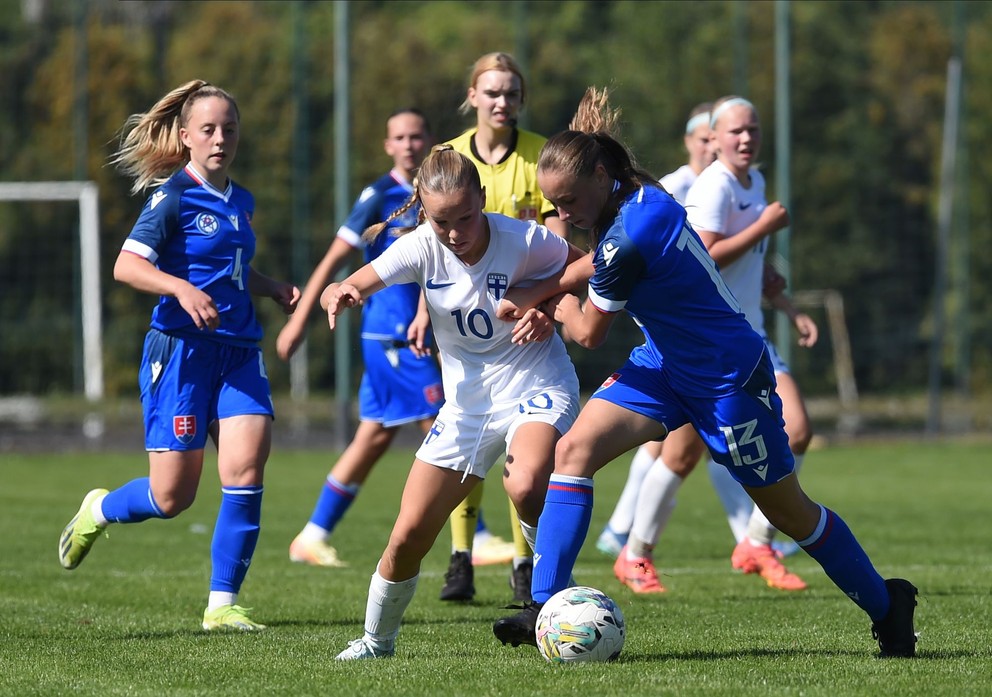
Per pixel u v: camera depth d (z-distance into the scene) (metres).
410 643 17.06
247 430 18.64
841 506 38.31
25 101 74.56
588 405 15.22
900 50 86.94
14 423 68.62
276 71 78.88
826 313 82.81
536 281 15.68
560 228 20.67
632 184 14.88
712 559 28.08
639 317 14.97
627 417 15.01
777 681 13.67
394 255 15.38
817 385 81.94
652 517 22.70
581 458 14.95
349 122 55.44
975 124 82.31
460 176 14.40
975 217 81.81
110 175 72.44
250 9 82.75
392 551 15.41
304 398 75.88
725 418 14.66
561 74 83.31
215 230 18.66
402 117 25.33
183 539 30.94
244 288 19.14
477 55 83.81
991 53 84.94
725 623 18.58
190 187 18.67
